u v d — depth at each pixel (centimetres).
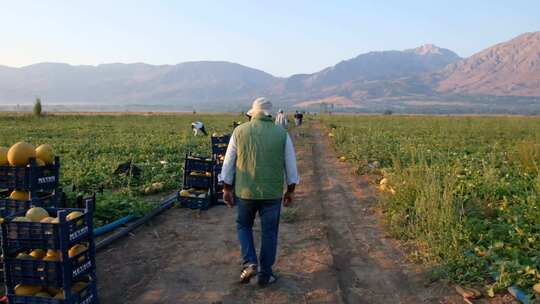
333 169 1619
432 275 626
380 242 791
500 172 1334
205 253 722
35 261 475
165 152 1964
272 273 616
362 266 684
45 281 475
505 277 587
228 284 609
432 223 750
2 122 4422
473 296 564
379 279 636
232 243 769
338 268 676
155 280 619
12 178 622
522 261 641
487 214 898
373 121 5684
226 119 5900
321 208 1018
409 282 624
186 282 614
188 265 673
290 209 976
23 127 3709
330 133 3384
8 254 482
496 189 1050
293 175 607
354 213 988
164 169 1444
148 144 2247
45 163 658
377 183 1309
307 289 596
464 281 604
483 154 1905
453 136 3067
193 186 1023
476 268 633
